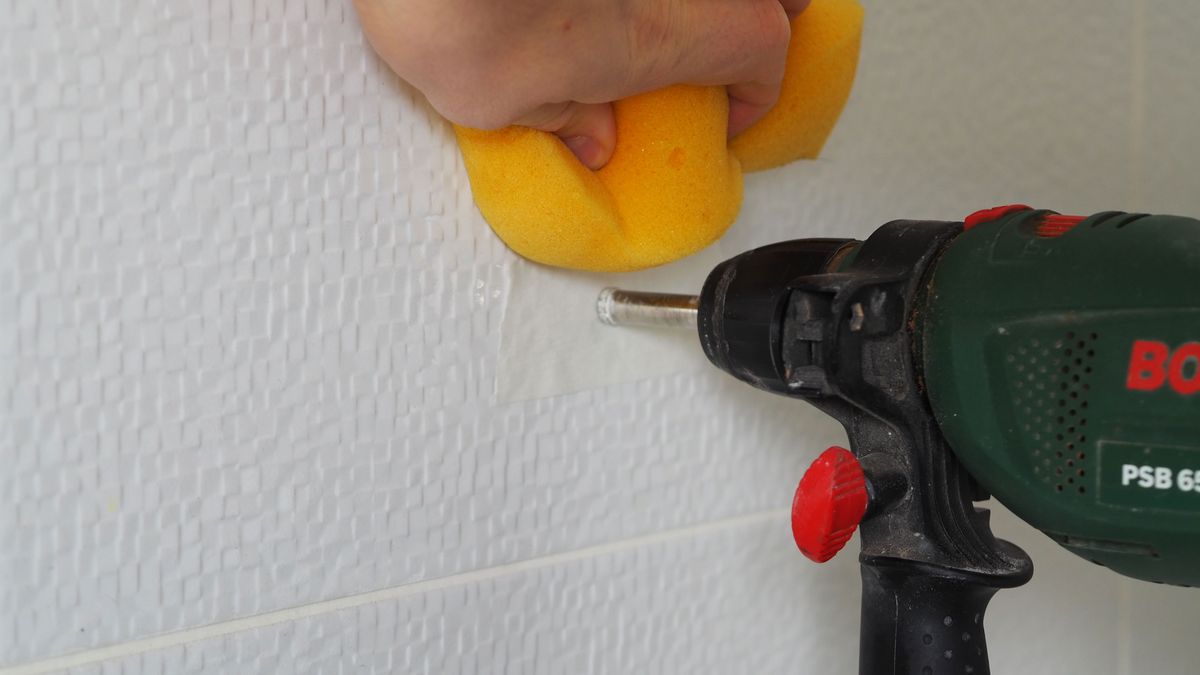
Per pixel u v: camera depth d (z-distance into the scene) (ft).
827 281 1.74
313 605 1.90
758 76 1.88
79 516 1.77
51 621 1.77
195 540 1.83
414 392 1.92
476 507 1.99
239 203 1.80
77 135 1.73
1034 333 1.68
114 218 1.75
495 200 1.86
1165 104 2.43
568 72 1.72
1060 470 1.68
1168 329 1.62
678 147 1.87
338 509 1.90
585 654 2.09
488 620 2.01
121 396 1.78
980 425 1.72
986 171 2.31
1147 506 1.64
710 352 1.86
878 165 2.22
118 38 1.73
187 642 1.84
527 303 1.98
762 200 2.13
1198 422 1.61
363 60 1.84
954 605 1.77
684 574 2.16
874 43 2.19
